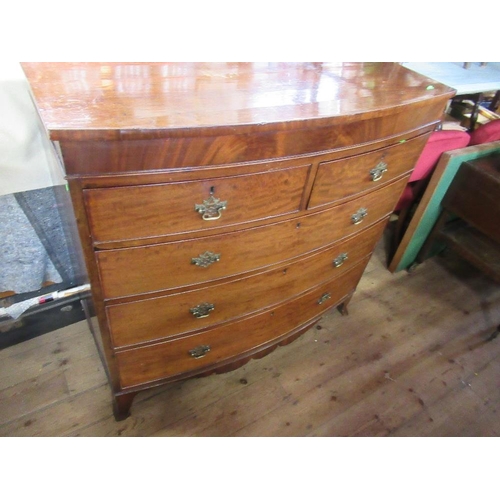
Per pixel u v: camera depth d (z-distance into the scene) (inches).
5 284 51.3
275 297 45.5
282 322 50.8
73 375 52.4
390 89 39.1
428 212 68.4
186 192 29.0
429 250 78.0
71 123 23.4
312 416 52.2
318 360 59.8
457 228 73.4
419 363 61.8
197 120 26.4
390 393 56.8
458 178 64.4
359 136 35.8
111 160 25.0
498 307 74.2
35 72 30.5
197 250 33.5
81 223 27.2
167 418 49.5
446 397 57.5
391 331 66.4
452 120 77.3
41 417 47.5
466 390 58.9
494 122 69.2
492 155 66.9
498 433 53.6
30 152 42.1
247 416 51.1
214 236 33.4
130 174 26.2
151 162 26.2
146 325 37.3
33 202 46.4
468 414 55.6
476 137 69.2
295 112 30.2
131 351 39.0
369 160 39.6
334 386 56.5
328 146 34.0
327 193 38.5
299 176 34.3
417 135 43.4
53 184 42.6
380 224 52.7
